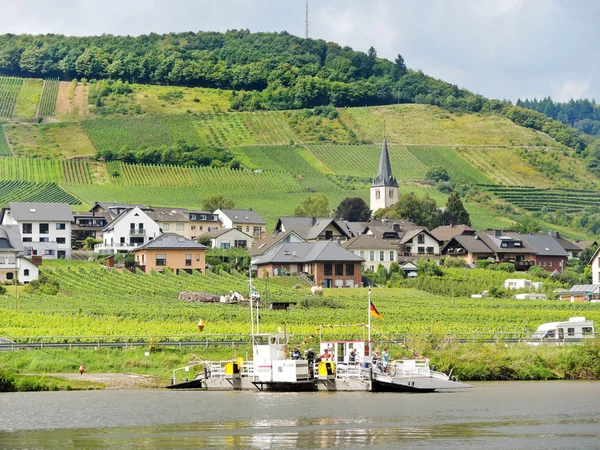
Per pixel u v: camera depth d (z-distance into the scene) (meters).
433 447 133.50
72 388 197.25
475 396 182.88
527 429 146.38
